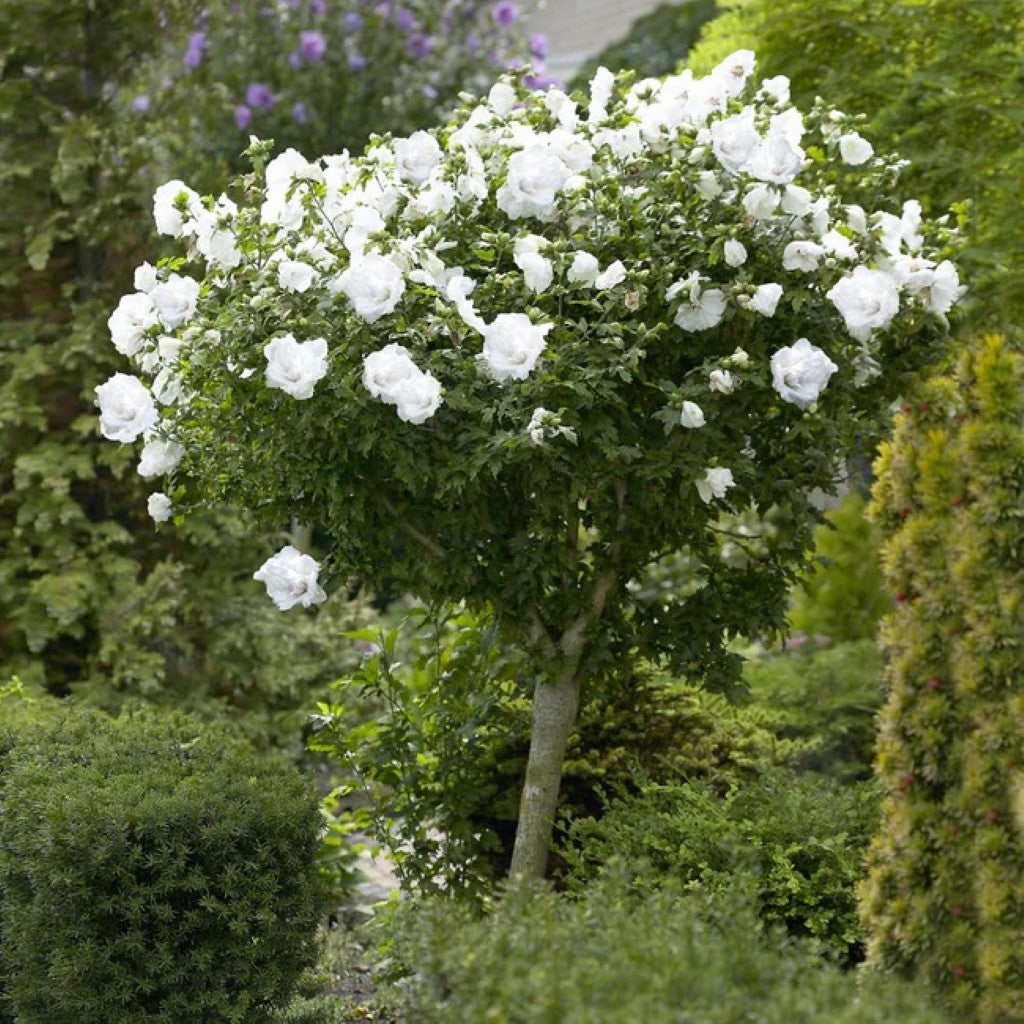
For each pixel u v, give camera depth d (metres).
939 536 3.10
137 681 6.38
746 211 3.55
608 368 3.44
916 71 5.93
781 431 3.87
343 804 6.18
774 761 4.72
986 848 2.93
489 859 4.41
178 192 3.73
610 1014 2.36
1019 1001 2.86
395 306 3.53
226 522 6.51
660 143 3.68
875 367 3.79
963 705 3.04
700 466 3.54
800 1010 2.49
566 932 2.80
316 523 4.02
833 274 3.67
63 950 3.55
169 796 3.70
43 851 3.56
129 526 6.77
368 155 3.88
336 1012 4.16
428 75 9.66
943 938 3.04
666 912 2.94
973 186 5.56
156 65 6.93
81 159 6.46
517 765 4.41
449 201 3.64
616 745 4.58
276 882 3.71
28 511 6.38
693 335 3.66
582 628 3.95
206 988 3.66
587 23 15.23
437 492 3.50
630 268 3.58
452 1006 2.79
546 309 3.63
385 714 4.50
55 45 6.75
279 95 9.23
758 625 4.06
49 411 6.62
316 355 3.33
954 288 3.79
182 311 3.64
